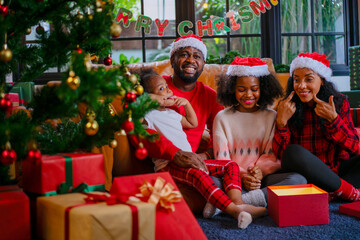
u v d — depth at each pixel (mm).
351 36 3879
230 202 1438
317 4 3877
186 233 1048
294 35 3818
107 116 1274
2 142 1008
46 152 1121
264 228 1388
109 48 1278
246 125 1823
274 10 3744
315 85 1746
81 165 1060
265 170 1728
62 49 1126
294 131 1846
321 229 1363
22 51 1148
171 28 4023
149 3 3959
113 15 1101
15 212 902
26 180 1091
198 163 1529
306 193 1546
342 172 1874
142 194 1037
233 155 1817
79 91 907
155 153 1569
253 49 3908
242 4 3918
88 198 926
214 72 2869
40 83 3484
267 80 1850
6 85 1154
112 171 1753
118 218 836
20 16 1063
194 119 1794
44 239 948
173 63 1979
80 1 1116
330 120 1714
